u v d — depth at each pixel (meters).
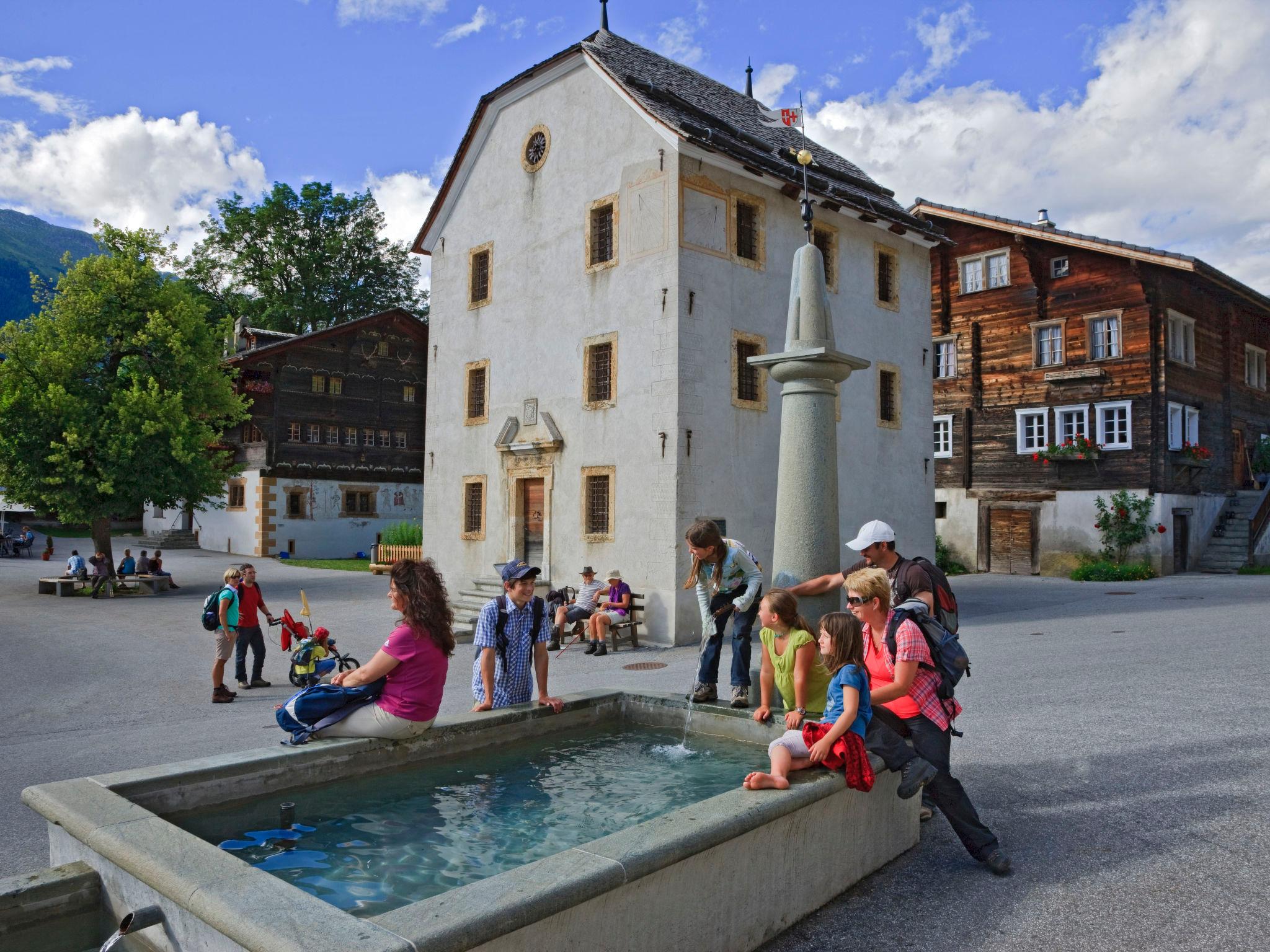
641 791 4.92
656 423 14.70
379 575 28.02
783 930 3.95
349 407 38.09
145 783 4.12
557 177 17.02
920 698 4.62
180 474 23.61
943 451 30.06
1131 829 5.03
